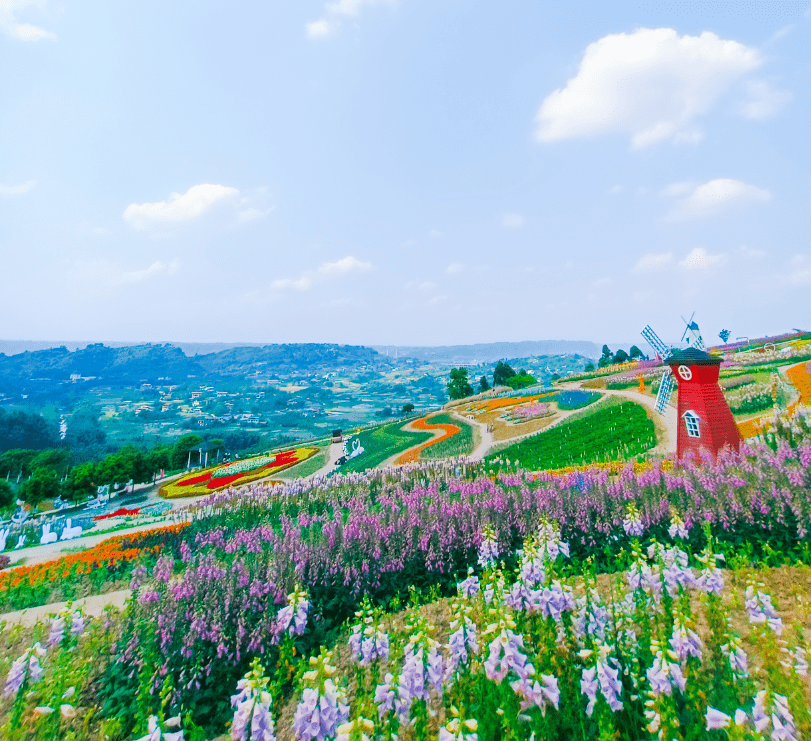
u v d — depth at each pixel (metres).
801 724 5.05
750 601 6.92
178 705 8.32
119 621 11.29
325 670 5.11
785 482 13.55
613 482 18.17
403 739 6.16
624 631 6.70
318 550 12.75
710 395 22.62
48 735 7.39
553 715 5.73
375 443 59.97
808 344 57.22
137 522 32.41
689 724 5.44
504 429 50.66
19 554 24.11
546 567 7.19
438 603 11.06
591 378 76.56
